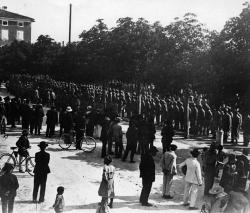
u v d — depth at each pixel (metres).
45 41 52.38
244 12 19.44
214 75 20.05
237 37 19.45
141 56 27.19
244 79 19.27
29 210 12.45
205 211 11.82
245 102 20.05
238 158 13.80
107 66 29.81
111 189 12.34
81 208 12.80
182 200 14.05
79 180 16.00
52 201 13.39
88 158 19.84
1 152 19.95
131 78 28.61
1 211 11.97
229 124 25.97
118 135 20.05
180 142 25.28
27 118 25.48
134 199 13.92
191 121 28.17
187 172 13.19
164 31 25.11
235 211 10.20
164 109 30.69
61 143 23.08
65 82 48.62
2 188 11.08
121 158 20.19
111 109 26.22
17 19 93.69
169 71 23.47
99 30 31.59
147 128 19.66
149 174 13.16
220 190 12.98
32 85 49.44
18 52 54.91
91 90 41.50
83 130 21.55
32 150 20.84
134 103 32.75
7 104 28.05
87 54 32.00
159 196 14.48
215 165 14.16
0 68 56.34
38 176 13.15
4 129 24.84
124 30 27.86
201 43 23.22
